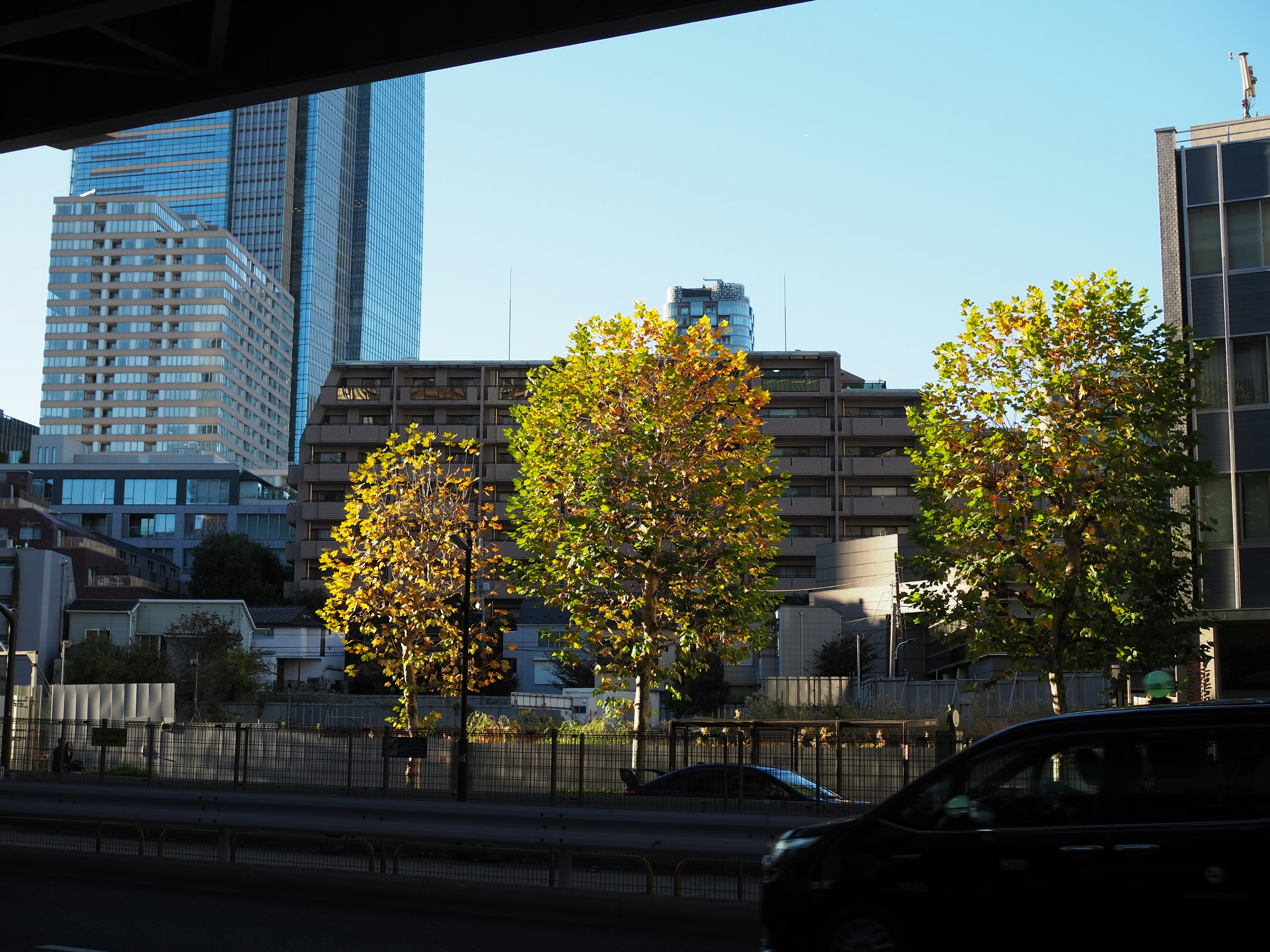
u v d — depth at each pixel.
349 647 32.47
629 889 14.80
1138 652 22.30
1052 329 23.02
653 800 20.34
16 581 53.12
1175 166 30.83
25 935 10.74
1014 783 8.02
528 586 29.89
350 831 14.53
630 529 28.03
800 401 95.44
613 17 16.86
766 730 26.98
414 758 23.30
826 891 8.30
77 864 14.95
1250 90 34.34
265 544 128.88
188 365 196.25
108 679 60.16
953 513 23.88
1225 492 29.02
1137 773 7.67
